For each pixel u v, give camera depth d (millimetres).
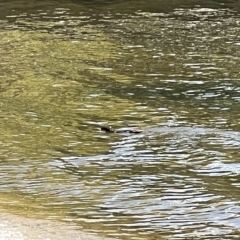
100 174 12594
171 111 16766
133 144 14289
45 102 17391
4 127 15344
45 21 29047
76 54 23016
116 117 16234
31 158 13438
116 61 22141
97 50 23719
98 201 11266
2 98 17688
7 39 25203
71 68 21062
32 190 11766
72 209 10867
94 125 15609
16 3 33375
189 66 21531
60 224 10070
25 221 10094
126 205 11102
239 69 21156
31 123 15672
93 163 13203
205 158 13422
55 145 14211
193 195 11578
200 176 12500
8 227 9766
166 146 14141
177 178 12383
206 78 20062
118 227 10117
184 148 14016
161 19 29844
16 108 16828
